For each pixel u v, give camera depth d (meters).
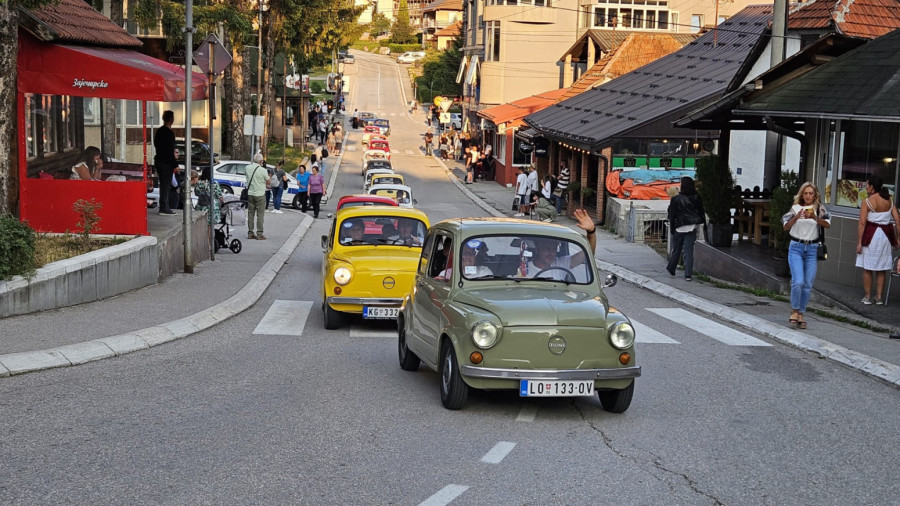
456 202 50.25
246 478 6.75
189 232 18.08
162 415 8.39
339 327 13.82
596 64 52.28
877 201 14.64
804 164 17.45
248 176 26.73
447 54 116.38
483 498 6.45
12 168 15.01
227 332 12.90
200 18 34.84
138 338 11.55
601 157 35.47
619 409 8.91
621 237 31.66
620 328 8.62
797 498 6.64
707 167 20.86
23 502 6.12
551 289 9.36
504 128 56.75
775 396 9.81
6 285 12.13
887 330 13.44
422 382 10.16
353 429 8.14
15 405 8.56
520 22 66.31
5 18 14.53
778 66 17.64
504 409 9.05
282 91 75.38
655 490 6.72
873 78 15.60
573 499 6.48
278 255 22.88
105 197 16.12
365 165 56.81
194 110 51.28
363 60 164.62
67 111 20.20
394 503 6.30
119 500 6.22
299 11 52.28
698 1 66.50
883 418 8.95
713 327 14.28
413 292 10.59
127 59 17.19
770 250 20.41
